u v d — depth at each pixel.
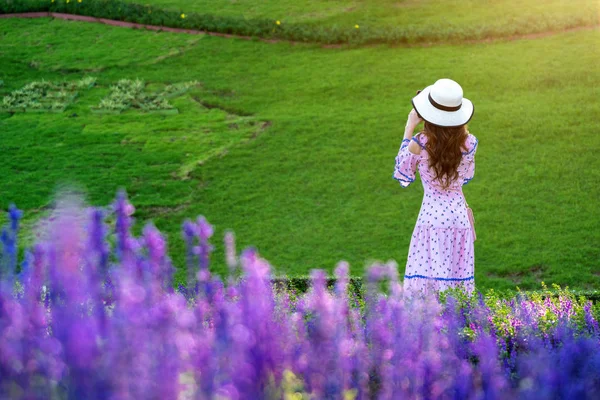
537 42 23.58
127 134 19.20
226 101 21.17
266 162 17.12
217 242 13.74
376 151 17.25
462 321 3.88
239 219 14.70
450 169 5.79
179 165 17.22
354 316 2.89
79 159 17.69
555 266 12.05
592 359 2.47
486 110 18.91
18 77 23.67
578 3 26.89
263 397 2.20
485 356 2.56
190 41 25.77
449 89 5.74
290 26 25.69
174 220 14.74
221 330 2.28
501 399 2.44
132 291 2.29
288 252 13.35
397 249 13.19
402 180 6.06
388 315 2.75
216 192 15.85
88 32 26.84
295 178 16.28
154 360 2.12
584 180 15.12
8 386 1.99
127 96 21.58
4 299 2.21
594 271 11.84
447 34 24.20
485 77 21.25
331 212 14.79
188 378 2.12
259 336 2.26
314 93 21.34
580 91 19.59
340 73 22.58
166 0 30.19
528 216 13.91
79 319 2.14
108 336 2.18
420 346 2.64
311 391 2.34
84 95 22.16
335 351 2.47
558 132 17.30
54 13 28.25
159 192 15.94
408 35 24.34
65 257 2.22
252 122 19.59
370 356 2.63
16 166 17.39
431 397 2.44
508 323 3.84
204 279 2.86
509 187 15.09
